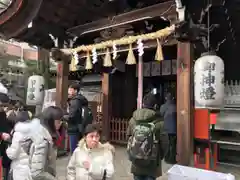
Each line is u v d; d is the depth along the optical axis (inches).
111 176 112.4
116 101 404.8
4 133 159.5
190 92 194.5
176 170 116.0
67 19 292.2
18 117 124.9
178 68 201.2
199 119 220.5
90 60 285.4
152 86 396.8
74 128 237.8
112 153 118.0
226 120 285.9
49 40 318.3
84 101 240.2
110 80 394.9
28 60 679.7
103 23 274.7
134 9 258.7
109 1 264.1
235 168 250.5
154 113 138.3
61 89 313.4
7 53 626.8
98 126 116.1
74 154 116.4
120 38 263.4
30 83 316.8
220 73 172.7
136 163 137.3
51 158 113.3
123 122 374.0
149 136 133.8
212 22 219.5
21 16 259.8
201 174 110.3
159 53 221.0
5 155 163.8
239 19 223.5
